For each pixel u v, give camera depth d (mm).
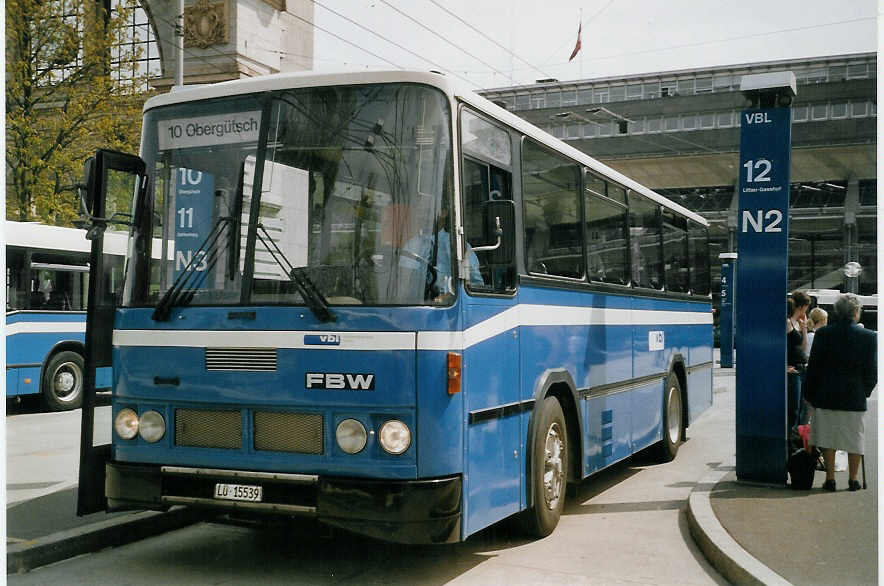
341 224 5555
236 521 5859
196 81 33250
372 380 5324
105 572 6004
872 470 9359
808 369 8227
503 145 6438
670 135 33969
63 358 15953
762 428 8430
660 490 9148
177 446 5797
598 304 8305
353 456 5336
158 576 5910
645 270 10070
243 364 5602
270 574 5973
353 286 5453
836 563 5797
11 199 19938
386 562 6324
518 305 6469
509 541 6953
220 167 5895
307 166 5688
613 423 8625
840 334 8047
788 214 8375
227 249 5770
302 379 5453
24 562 6039
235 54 32844
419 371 5301
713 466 10672
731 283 26922
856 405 8023
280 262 5625
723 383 22562
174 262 5906
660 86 31703
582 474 7637
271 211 5715
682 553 6637
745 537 6445
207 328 5715
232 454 5613
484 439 5840
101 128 20469
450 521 5340
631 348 9320
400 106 5637
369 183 5574
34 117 20359
